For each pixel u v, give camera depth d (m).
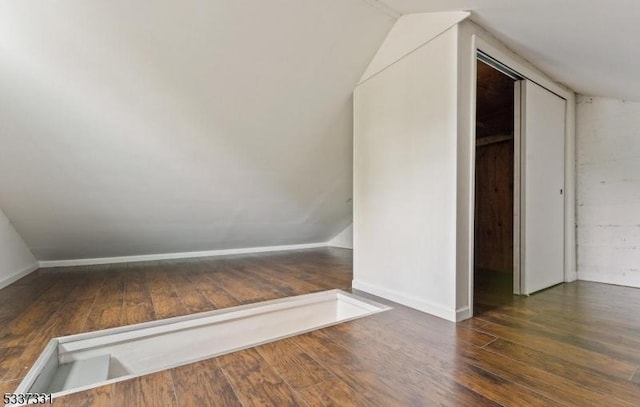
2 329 1.88
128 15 1.87
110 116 2.42
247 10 2.03
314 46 2.38
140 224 3.71
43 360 1.50
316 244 5.96
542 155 2.71
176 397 1.17
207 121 2.71
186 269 3.81
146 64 2.15
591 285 2.89
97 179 2.93
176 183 3.26
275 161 3.42
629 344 1.60
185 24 2.00
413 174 2.24
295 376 1.31
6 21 1.75
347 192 4.46
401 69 2.35
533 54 2.28
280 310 2.47
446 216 1.99
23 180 2.74
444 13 1.99
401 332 1.78
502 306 2.25
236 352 1.54
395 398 1.16
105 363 1.76
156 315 2.13
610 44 1.72
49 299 2.52
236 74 2.40
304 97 2.79
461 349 1.55
